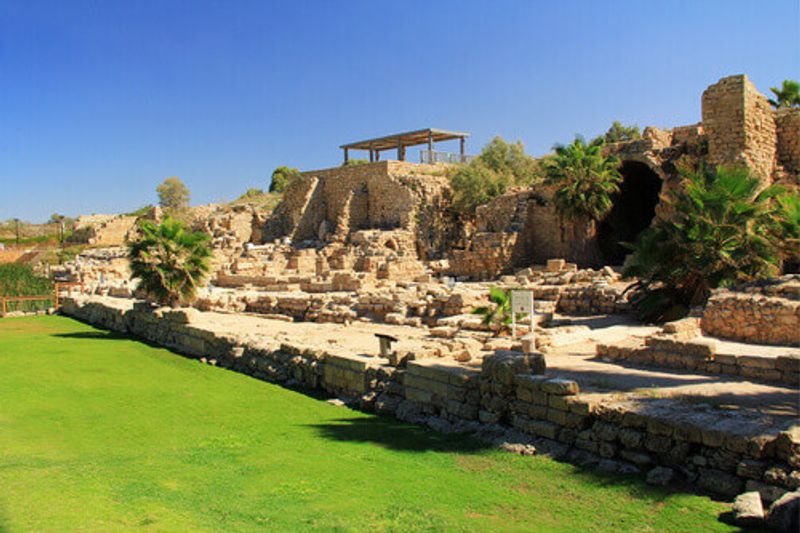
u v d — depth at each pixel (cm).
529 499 877
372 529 784
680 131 4631
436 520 809
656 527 771
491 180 5941
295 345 1880
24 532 735
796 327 1636
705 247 2200
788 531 712
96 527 755
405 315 2692
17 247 8638
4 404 1537
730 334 1777
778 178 3641
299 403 1564
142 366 2127
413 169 6397
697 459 895
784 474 807
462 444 1150
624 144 4416
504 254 4412
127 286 4259
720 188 2247
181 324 2533
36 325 3391
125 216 8838
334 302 3066
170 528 763
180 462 1077
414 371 1401
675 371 1397
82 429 1318
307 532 773
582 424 1047
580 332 1933
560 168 4359
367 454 1114
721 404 1082
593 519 802
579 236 4509
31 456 1108
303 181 6900
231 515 827
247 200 8981
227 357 2153
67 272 5553
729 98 3497
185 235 3019
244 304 3450
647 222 5288
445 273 4731
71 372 1991
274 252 5709
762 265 2195
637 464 958
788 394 1159
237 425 1348
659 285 2444
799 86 4706
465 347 1560
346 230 6222
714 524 768
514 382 1177
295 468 1032
